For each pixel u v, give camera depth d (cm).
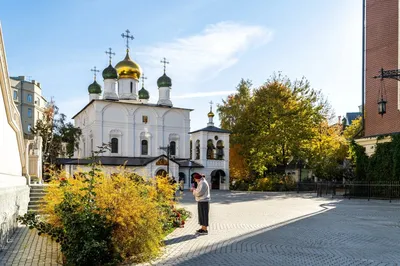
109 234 727
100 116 4441
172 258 780
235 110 5331
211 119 4950
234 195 3156
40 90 7975
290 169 5050
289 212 1680
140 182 958
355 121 5372
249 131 4447
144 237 764
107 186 793
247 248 876
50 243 950
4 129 1105
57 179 941
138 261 745
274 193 3484
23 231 1120
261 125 4228
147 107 4738
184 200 2480
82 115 5125
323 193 3262
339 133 5228
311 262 745
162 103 4934
